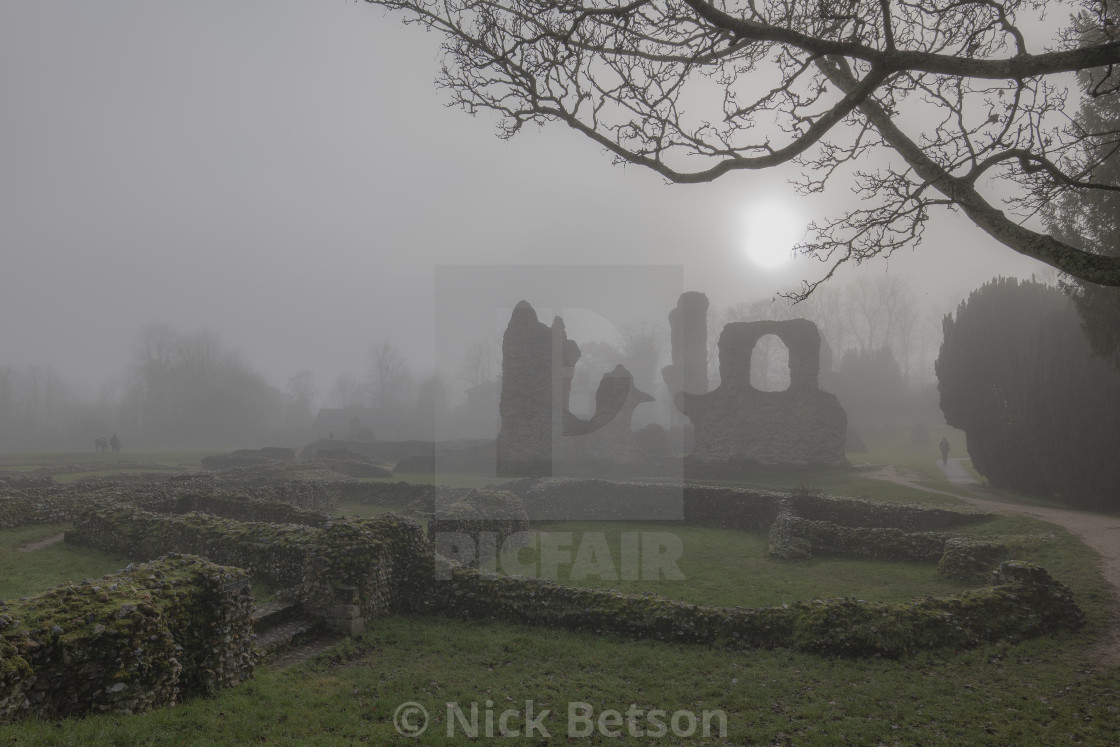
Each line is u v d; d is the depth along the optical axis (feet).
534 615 37.47
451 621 38.11
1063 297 87.10
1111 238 61.36
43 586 40.52
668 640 35.06
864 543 58.90
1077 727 25.27
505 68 25.05
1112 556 48.93
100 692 22.34
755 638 34.63
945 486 95.35
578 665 31.81
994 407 89.61
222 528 46.32
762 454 119.96
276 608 35.12
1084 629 36.99
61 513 61.87
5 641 20.74
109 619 23.20
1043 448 77.46
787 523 62.54
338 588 35.55
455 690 28.37
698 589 46.55
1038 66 18.83
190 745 21.45
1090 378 72.64
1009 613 36.96
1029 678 30.53
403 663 31.60
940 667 31.76
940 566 52.49
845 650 33.24
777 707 27.35
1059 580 43.21
